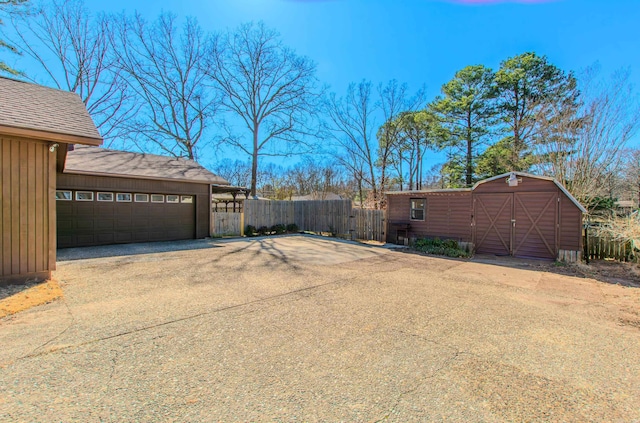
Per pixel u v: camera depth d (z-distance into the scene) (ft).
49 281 17.13
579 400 7.16
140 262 23.85
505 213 30.01
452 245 30.81
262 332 10.79
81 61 54.95
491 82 59.77
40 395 6.86
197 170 42.50
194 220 39.86
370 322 11.94
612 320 12.59
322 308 13.52
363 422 6.22
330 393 7.20
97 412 6.32
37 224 17.11
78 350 9.14
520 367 8.68
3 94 18.86
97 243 32.04
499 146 57.00
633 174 49.24
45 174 17.31
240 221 44.37
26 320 11.56
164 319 11.89
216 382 7.58
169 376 7.80
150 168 37.55
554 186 27.43
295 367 8.39
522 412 6.66
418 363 8.75
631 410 6.81
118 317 12.02
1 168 16.06
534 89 54.29
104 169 32.48
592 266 24.35
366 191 81.56
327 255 28.53
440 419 6.36
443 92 65.67
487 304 14.55
